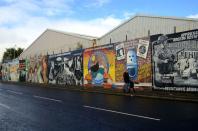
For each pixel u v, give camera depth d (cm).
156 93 2069
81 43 3872
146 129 842
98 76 2922
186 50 1970
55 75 3841
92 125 912
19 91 2589
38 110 1278
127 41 2550
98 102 1596
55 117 1080
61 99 1792
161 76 2167
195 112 1179
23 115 1135
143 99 1775
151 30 3003
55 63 3850
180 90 2000
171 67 2081
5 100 1733
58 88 3089
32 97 1944
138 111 1213
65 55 3588
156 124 919
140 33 3131
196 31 1906
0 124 945
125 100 1709
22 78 5091
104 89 2655
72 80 3416
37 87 3359
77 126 901
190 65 1933
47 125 924
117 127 873
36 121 998
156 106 1395
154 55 2245
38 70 4394
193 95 1853
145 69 2333
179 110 1244
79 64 3275
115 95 2122
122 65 2595
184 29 2547
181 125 902
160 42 2195
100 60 2900
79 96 2031
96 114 1138
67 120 1011
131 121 973
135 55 2445
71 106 1416
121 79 2602
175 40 2064
